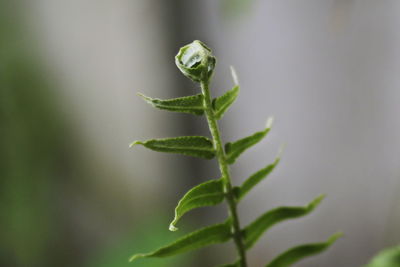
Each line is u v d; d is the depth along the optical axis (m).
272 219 0.29
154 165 1.17
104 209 1.16
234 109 1.15
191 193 0.27
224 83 1.13
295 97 1.11
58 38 1.09
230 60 1.12
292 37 1.07
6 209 1.01
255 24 1.08
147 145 0.27
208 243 0.28
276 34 1.08
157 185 1.18
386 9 0.97
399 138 1.03
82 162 1.13
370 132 1.05
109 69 1.13
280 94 1.12
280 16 1.07
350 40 1.02
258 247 1.17
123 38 1.11
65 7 1.08
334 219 1.11
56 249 1.08
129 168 1.17
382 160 1.05
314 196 1.13
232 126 1.16
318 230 1.14
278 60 1.10
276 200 1.17
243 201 1.19
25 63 1.05
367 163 1.07
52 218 1.08
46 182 1.07
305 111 1.11
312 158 1.12
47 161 1.08
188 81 1.12
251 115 1.15
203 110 0.27
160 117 1.15
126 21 1.09
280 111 1.13
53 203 1.08
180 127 1.16
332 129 1.09
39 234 1.05
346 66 1.04
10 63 1.04
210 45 1.10
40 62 1.07
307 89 1.10
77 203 1.13
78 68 1.12
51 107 1.08
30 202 1.04
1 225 1.01
